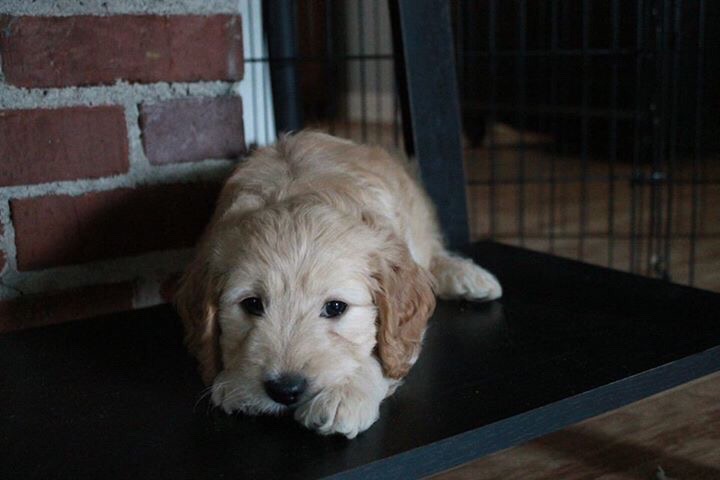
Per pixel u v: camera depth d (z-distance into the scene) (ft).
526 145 18.62
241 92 6.58
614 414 6.19
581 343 4.69
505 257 6.56
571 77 16.81
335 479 3.36
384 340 4.38
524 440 3.86
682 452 5.57
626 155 16.93
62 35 4.97
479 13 17.52
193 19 5.38
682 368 4.41
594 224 12.28
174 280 5.68
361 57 8.19
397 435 3.67
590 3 14.61
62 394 4.17
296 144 5.61
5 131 4.92
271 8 7.40
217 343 4.40
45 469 3.43
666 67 10.28
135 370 4.48
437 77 6.66
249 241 4.35
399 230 5.12
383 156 5.89
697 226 11.96
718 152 14.06
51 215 5.16
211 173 5.68
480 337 4.86
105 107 5.21
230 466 3.45
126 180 5.38
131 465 3.47
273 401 3.91
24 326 5.22
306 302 4.19
